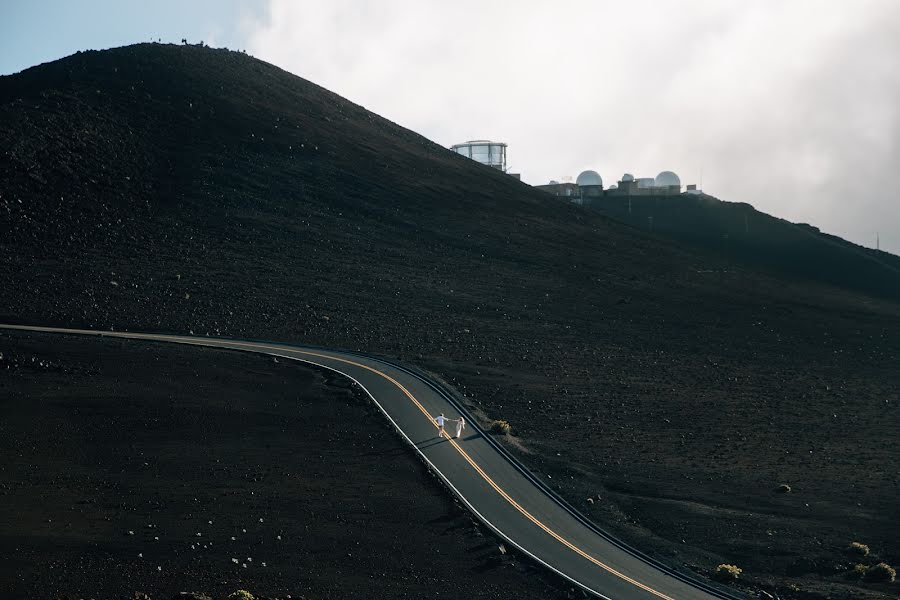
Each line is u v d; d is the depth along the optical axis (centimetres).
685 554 5044
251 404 6875
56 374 7219
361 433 6431
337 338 9200
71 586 4178
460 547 4909
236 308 9806
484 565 4734
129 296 9731
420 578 4556
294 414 6719
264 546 4750
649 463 6444
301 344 8800
